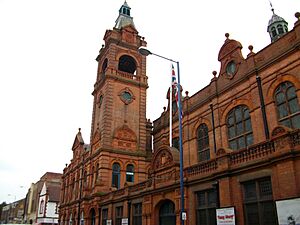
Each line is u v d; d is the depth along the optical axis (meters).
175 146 31.78
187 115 29.69
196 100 29.05
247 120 22.80
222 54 26.61
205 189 19.88
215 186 18.66
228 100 24.84
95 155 39.28
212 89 26.94
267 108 21.03
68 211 46.25
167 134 34.59
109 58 41.72
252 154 16.80
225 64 26.06
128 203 28.53
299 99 18.98
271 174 15.35
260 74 22.22
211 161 19.64
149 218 24.78
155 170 26.33
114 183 36.44
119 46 43.00
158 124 37.22
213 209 19.20
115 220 30.61
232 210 16.86
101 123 39.53
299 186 13.70
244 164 16.88
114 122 38.88
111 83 40.34
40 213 71.00
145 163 39.03
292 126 19.22
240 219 16.69
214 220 18.95
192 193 21.02
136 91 42.00
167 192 23.39
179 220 21.14
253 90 22.45
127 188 29.30
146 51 21.50
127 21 47.31
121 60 45.03
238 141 23.17
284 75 20.36
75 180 47.00
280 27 31.36
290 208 13.54
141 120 40.88
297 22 20.02
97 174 37.72
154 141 37.41
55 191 71.00
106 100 39.25
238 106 23.84
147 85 43.03
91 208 36.16
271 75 21.33
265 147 16.05
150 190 25.22
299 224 13.02
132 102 41.09
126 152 38.16
